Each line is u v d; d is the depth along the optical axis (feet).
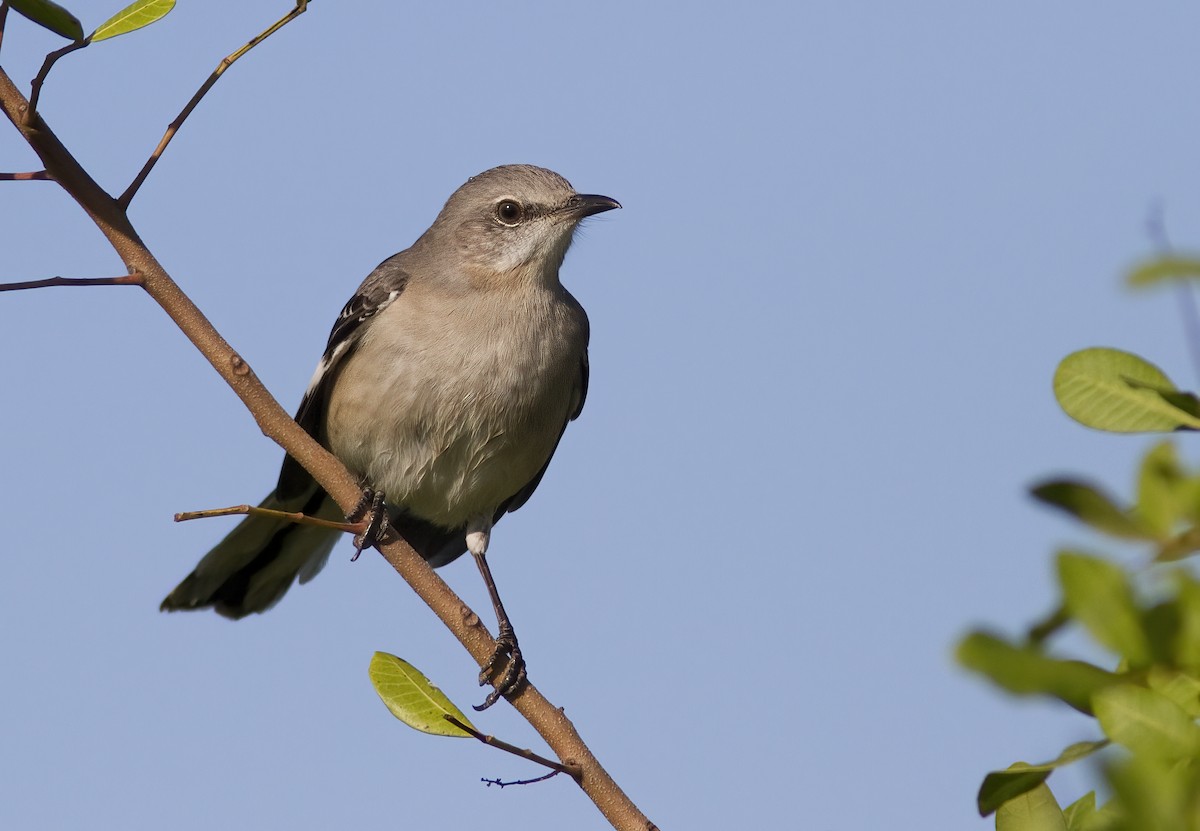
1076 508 11.24
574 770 24.61
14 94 26.40
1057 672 10.67
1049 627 11.38
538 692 26.78
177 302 27.81
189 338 28.09
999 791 15.40
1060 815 16.05
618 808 24.52
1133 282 11.00
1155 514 11.34
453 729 23.38
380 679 23.76
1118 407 14.69
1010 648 10.63
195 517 25.73
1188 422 14.37
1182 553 11.11
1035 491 11.30
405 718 23.45
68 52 25.58
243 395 28.60
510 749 23.82
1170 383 14.76
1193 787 10.79
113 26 25.72
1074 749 12.73
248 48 26.91
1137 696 11.46
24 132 26.32
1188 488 11.27
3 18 26.05
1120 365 14.92
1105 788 10.96
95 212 27.14
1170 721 11.35
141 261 27.43
